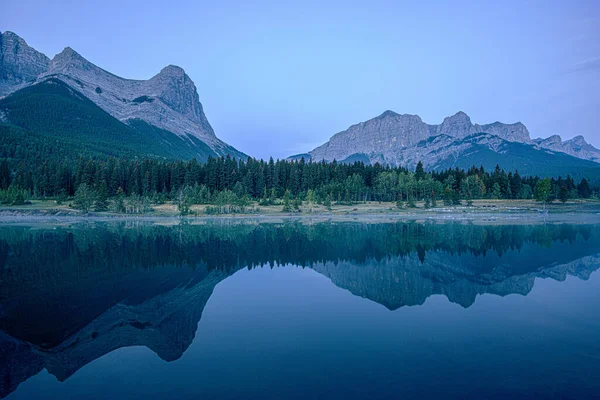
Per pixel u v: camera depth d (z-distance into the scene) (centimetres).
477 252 5325
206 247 6194
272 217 14012
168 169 18762
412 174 18462
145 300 2986
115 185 16788
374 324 2289
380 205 16488
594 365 1628
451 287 3297
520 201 16850
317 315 2502
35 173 17112
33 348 2023
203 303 2858
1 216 12938
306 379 1540
